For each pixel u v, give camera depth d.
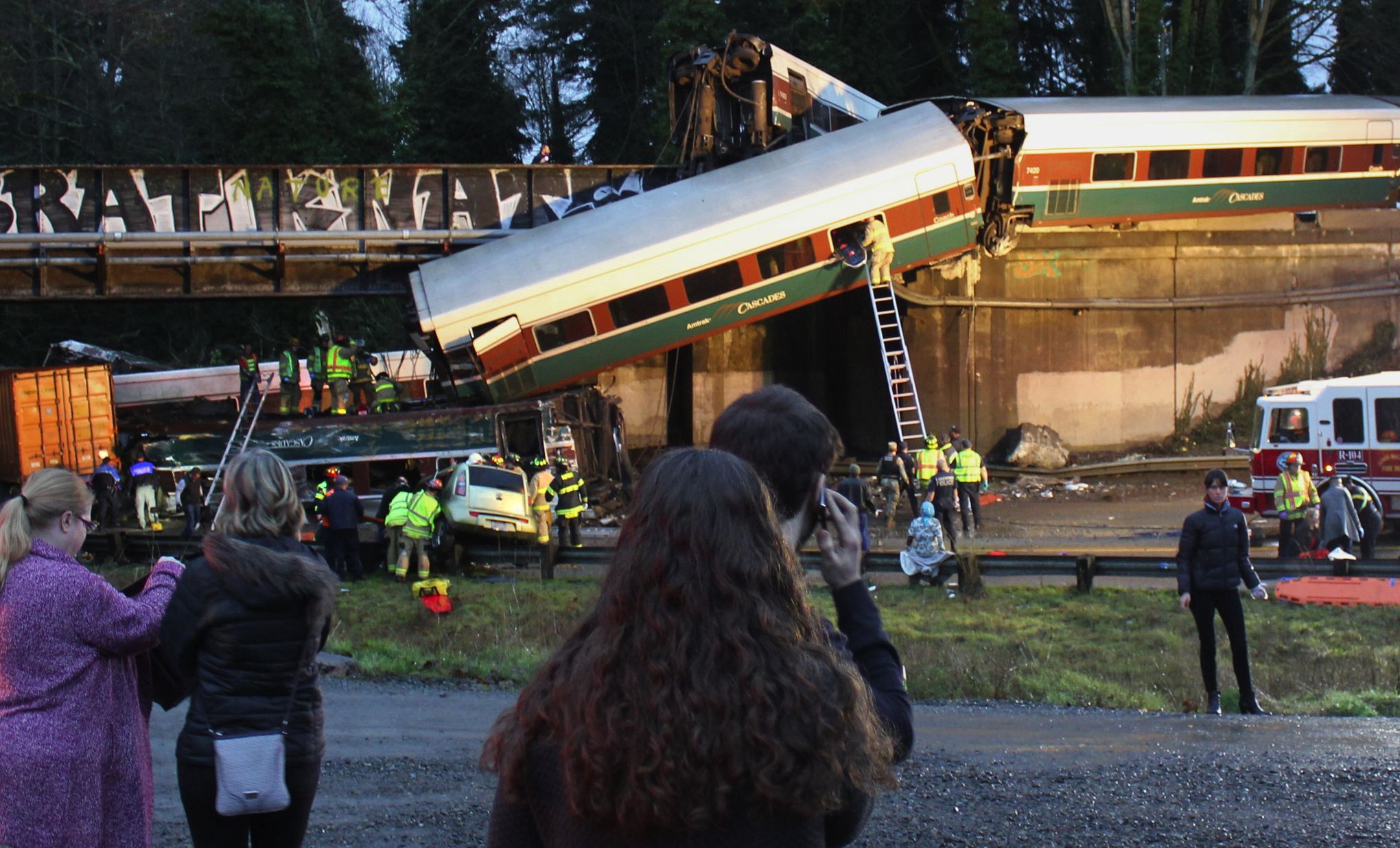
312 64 46.78
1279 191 32.16
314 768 4.89
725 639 2.21
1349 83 56.56
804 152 29.59
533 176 31.64
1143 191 31.03
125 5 50.03
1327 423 24.42
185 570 4.75
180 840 6.85
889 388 28.41
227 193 29.64
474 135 60.88
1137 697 11.54
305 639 4.78
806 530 3.12
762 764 2.14
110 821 4.47
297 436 25.95
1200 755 8.65
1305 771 8.12
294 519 4.95
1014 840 6.71
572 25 63.22
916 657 13.16
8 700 4.34
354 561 19.62
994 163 30.56
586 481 27.97
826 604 15.62
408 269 30.92
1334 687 12.02
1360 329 36.00
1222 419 35.25
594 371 27.67
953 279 33.16
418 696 11.08
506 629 14.79
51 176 28.64
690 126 31.98
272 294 30.06
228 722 4.66
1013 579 18.97
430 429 26.06
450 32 60.62
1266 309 35.47
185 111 51.22
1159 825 6.96
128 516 26.52
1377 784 7.78
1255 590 10.70
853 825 2.42
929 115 30.06
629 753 2.14
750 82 31.56
